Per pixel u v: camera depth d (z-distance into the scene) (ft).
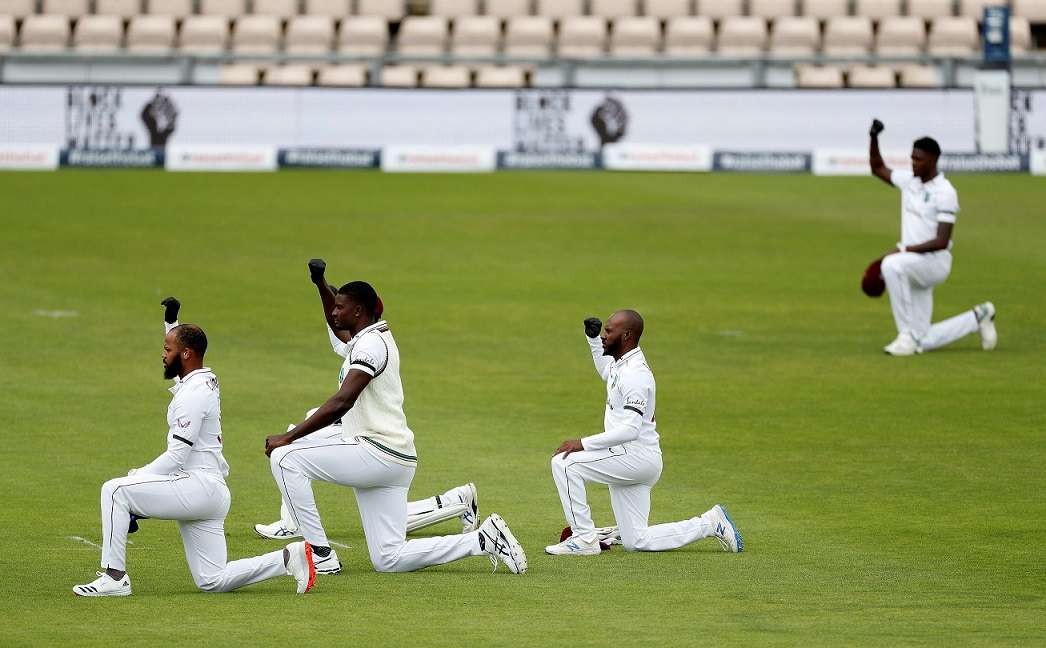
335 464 114.52
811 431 171.22
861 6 458.50
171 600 108.27
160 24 444.14
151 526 134.31
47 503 139.64
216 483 109.40
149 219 321.32
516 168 397.19
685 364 207.62
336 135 396.37
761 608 106.22
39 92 392.47
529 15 458.09
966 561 121.08
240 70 424.46
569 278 269.23
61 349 211.41
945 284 264.52
